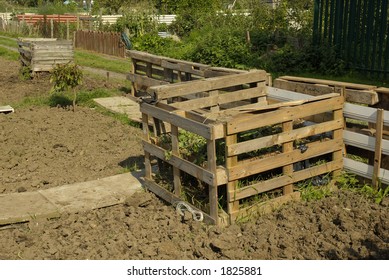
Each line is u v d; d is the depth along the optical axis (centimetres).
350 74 1570
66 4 5778
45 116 1222
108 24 3081
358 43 1560
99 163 894
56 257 581
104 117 1205
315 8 1669
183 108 770
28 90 1591
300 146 691
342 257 560
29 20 4297
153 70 1314
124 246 598
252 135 730
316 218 647
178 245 600
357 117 714
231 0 3550
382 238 600
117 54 2550
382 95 718
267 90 851
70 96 1430
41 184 805
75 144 1001
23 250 603
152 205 711
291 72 1661
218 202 659
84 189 758
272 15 2183
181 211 671
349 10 1568
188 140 718
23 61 1920
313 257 564
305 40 1769
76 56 2559
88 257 579
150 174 746
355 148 747
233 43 1862
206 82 809
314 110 689
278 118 656
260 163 651
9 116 1233
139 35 2500
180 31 2873
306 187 714
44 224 661
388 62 1493
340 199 700
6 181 820
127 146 986
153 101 748
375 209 667
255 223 643
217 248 581
